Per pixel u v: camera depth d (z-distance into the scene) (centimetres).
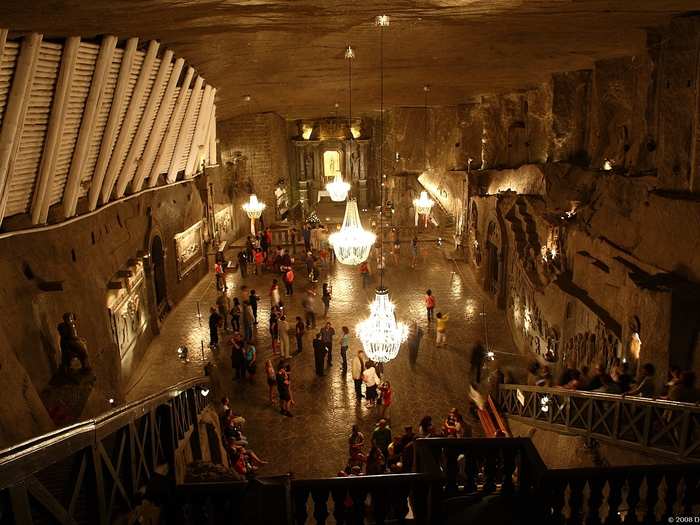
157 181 1705
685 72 1066
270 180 3034
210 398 1060
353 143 3553
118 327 1301
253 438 1162
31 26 673
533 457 483
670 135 1108
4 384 749
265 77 1722
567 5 917
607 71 1562
